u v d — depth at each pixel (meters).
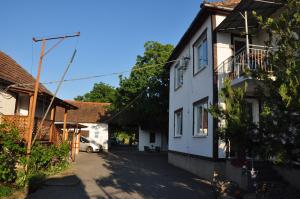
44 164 14.52
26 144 13.46
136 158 25.25
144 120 35.25
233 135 5.53
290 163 4.96
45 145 16.20
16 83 15.75
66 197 9.85
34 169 13.09
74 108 20.30
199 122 15.59
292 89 4.56
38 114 19.02
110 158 24.91
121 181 13.06
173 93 21.14
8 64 17.84
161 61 30.95
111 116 39.06
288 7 5.51
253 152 5.48
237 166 10.94
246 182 10.03
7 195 9.52
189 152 16.55
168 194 10.41
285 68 5.03
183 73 18.58
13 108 15.89
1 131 11.71
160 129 35.41
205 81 14.66
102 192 10.73
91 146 33.34
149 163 20.98
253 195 9.03
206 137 14.02
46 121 17.30
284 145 5.02
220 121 6.19
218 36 13.86
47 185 11.70
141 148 37.09
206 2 13.88
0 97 14.70
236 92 5.78
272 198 8.62
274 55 5.35
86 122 38.41
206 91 14.46
